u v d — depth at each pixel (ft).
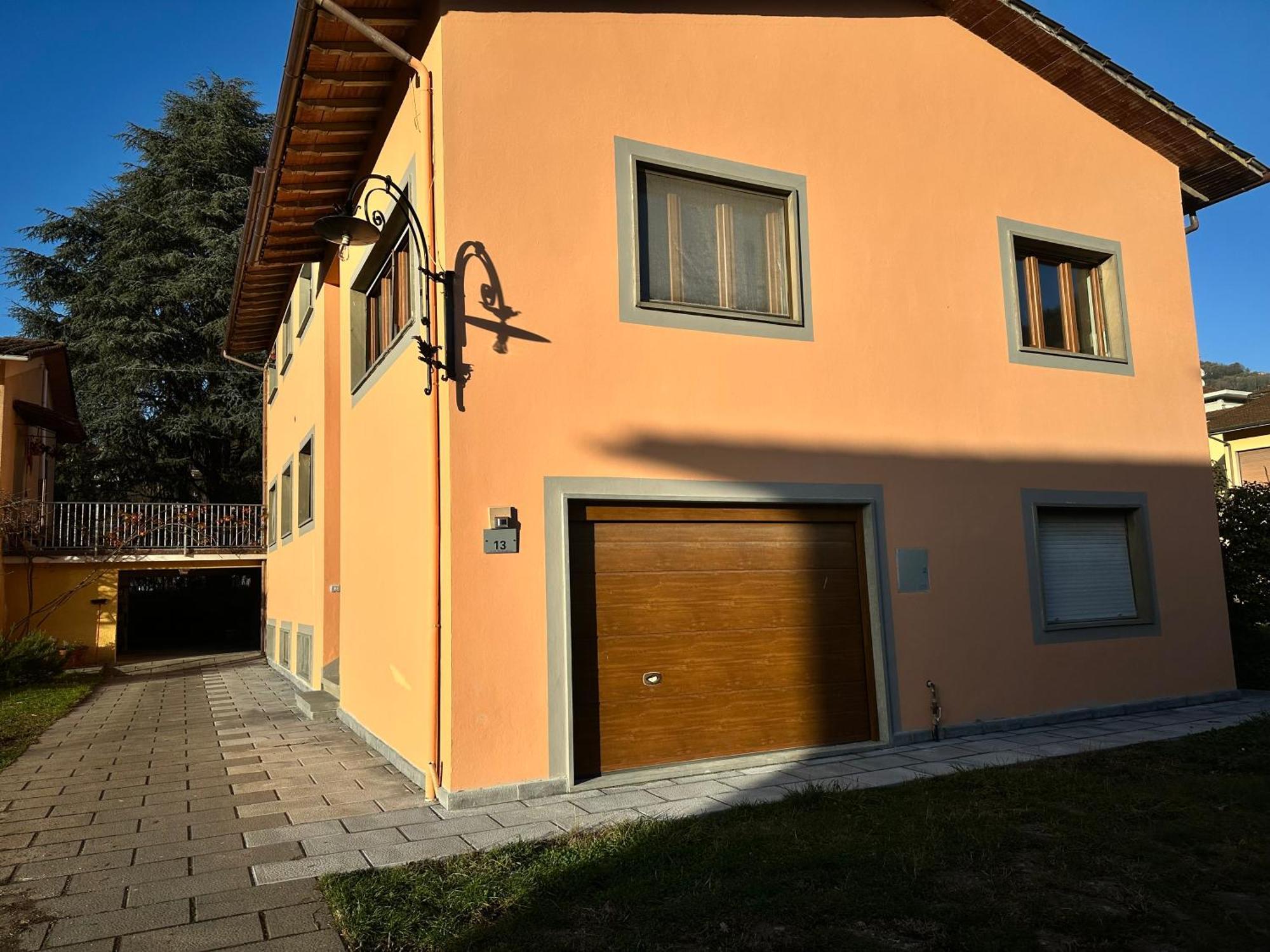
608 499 21.65
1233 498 38.01
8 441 52.85
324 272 36.40
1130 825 16.38
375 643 26.32
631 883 13.53
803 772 21.66
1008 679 27.27
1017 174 30.63
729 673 23.07
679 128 23.95
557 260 21.63
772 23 26.07
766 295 25.27
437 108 20.84
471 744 19.08
